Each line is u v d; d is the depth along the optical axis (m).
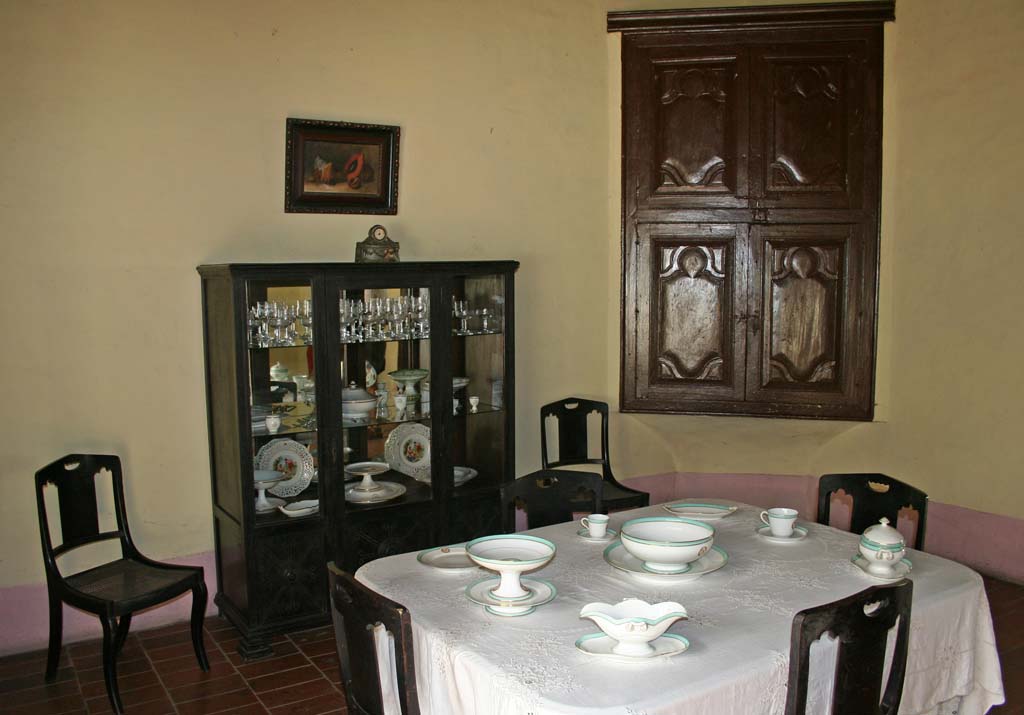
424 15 4.24
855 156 4.66
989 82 4.21
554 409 4.43
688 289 4.86
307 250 4.05
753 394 4.86
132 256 3.66
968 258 4.35
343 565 3.75
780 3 4.59
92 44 3.52
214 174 3.80
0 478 3.47
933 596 2.27
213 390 3.77
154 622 3.79
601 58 4.73
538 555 2.38
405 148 4.25
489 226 4.53
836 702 1.84
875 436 4.77
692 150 4.78
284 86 3.92
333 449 3.70
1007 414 4.23
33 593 3.56
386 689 2.15
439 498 3.99
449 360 3.97
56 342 3.54
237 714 3.04
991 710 3.06
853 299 4.72
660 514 3.05
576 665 1.87
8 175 3.41
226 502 3.71
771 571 2.46
